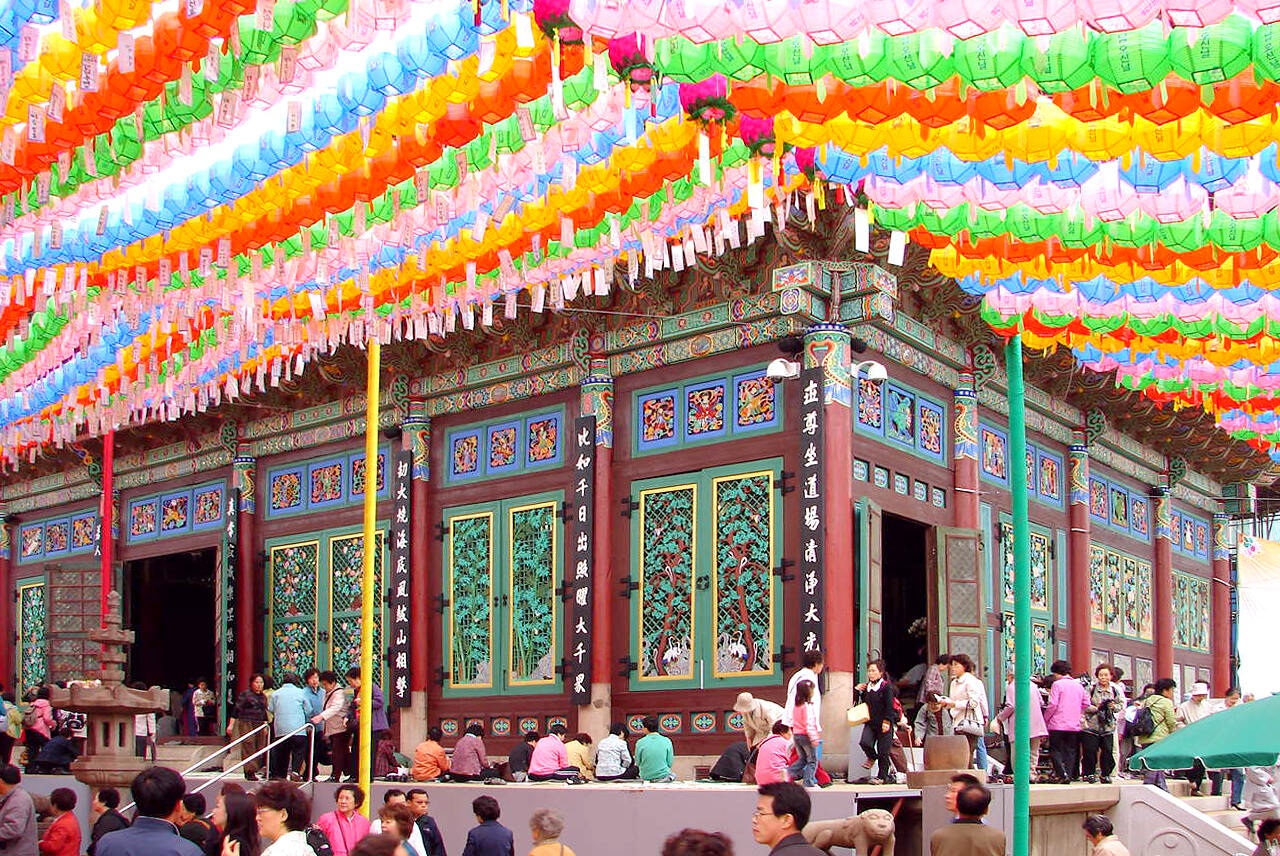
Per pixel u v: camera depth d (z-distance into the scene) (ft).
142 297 44.06
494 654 73.82
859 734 57.06
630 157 38.04
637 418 69.72
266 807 28.81
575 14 27.71
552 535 72.18
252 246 39.24
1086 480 82.74
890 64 28.99
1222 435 90.89
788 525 63.16
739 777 58.03
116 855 26.23
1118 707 68.59
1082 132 32.24
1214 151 31.81
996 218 37.01
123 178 33.83
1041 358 75.10
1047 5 25.48
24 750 76.59
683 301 68.03
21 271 40.70
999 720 60.13
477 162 35.91
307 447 86.63
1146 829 55.93
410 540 78.13
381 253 41.83
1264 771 61.16
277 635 86.79
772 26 26.76
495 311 72.74
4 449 65.77
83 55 27.71
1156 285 43.34
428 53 29.86
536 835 35.09
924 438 69.62
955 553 68.13
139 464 98.32
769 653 62.90
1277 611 105.60
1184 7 25.00
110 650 54.80
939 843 32.07
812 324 63.31
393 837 22.07
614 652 68.33
